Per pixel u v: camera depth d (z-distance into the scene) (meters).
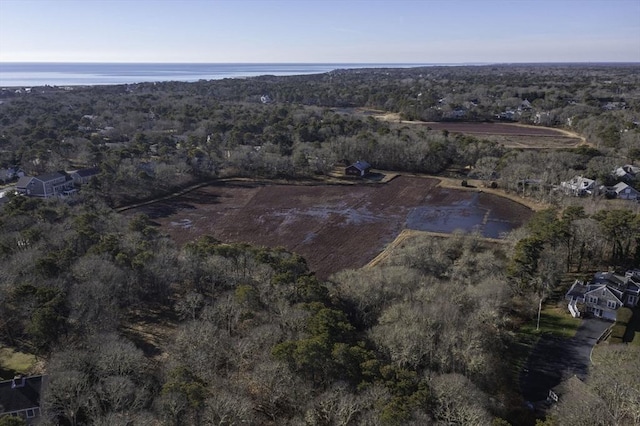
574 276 67.75
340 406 33.34
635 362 42.84
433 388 35.94
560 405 39.88
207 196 108.94
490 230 87.31
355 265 74.38
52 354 43.56
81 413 37.28
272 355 38.53
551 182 105.00
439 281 59.28
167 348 46.19
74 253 59.00
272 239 85.06
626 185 98.38
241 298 48.94
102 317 47.22
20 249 61.31
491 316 50.41
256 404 37.06
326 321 43.19
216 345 42.47
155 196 106.06
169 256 59.25
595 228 67.62
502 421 33.44
